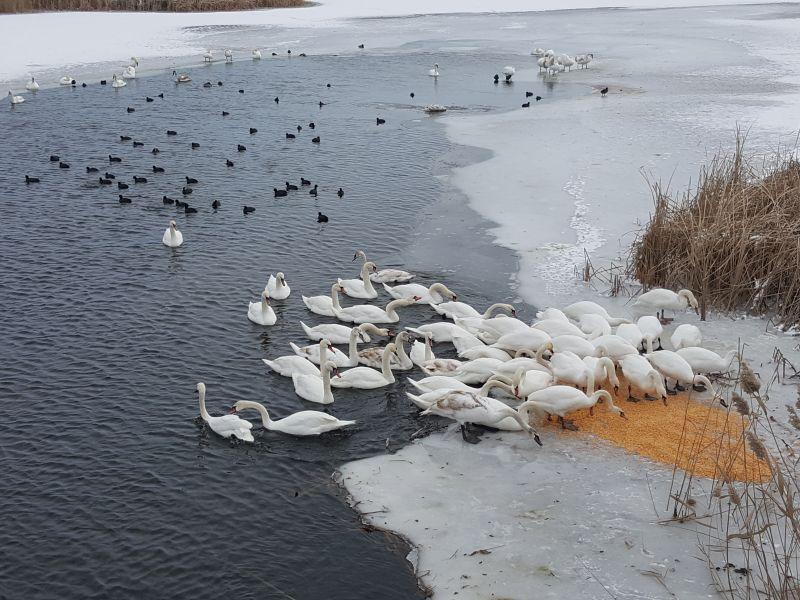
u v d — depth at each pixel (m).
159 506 14.83
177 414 17.95
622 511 14.07
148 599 12.62
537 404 16.44
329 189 35.00
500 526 13.92
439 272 25.81
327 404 18.33
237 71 64.69
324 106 52.12
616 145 39.59
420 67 66.00
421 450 16.42
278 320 22.83
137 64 65.69
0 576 13.15
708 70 59.28
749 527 12.89
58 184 35.78
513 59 68.75
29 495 15.16
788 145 36.38
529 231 28.94
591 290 23.75
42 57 69.88
